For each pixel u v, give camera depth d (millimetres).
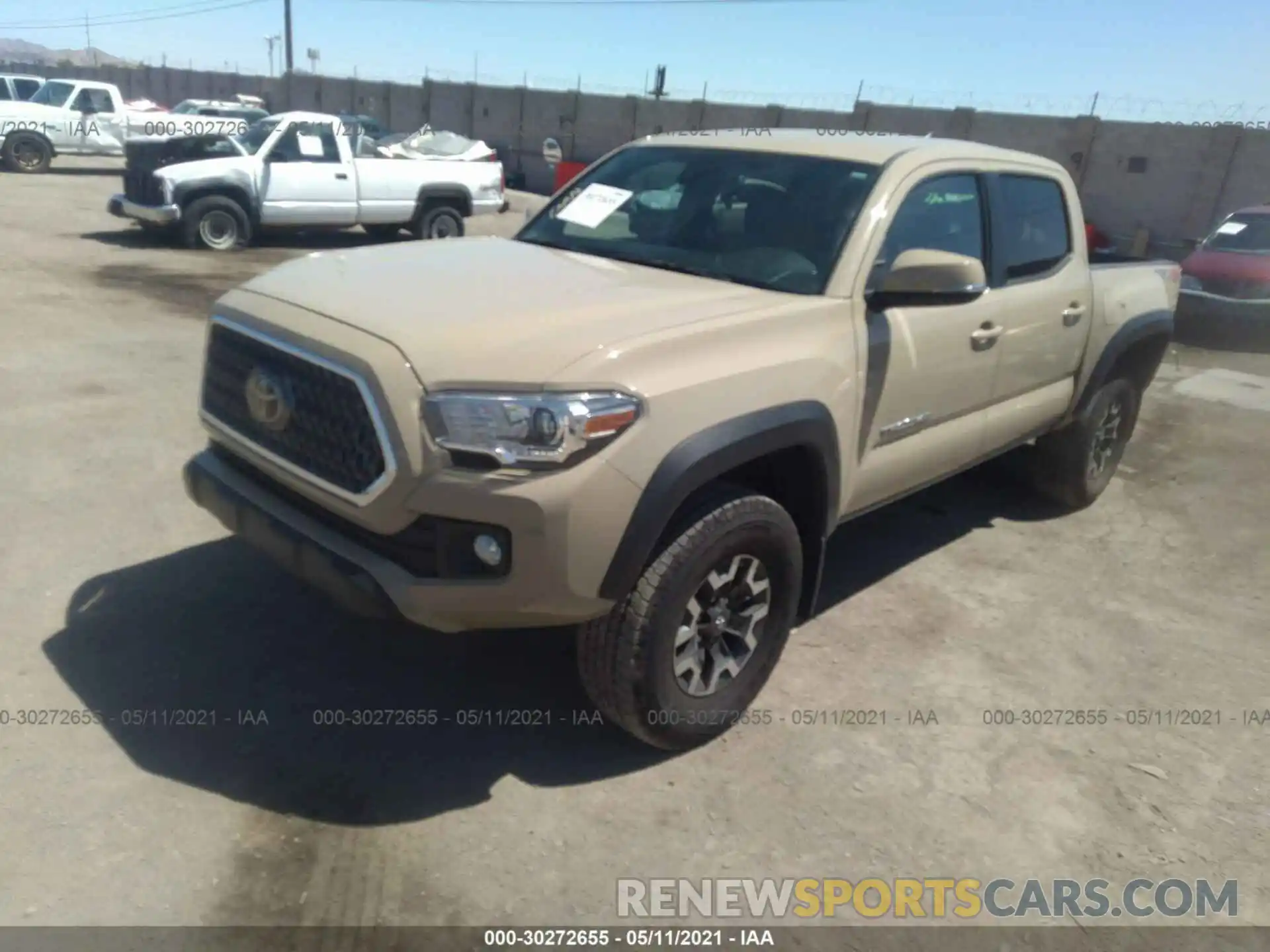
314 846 2807
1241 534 5672
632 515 2756
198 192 13078
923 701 3729
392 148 17859
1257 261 11992
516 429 2625
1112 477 6141
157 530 4539
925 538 5262
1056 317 4699
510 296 3131
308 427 2928
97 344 7664
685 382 2863
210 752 3133
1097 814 3201
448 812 2979
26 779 2939
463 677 3646
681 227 3930
